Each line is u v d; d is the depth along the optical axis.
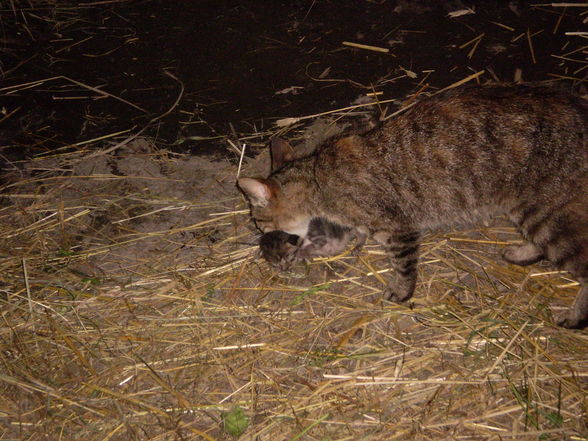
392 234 1.13
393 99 1.45
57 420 1.02
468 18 1.63
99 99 1.50
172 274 1.20
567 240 1.06
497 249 1.21
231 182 1.34
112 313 1.14
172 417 1.02
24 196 1.31
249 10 1.71
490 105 1.06
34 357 1.08
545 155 1.04
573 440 0.98
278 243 1.16
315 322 1.12
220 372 1.07
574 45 1.53
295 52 1.59
